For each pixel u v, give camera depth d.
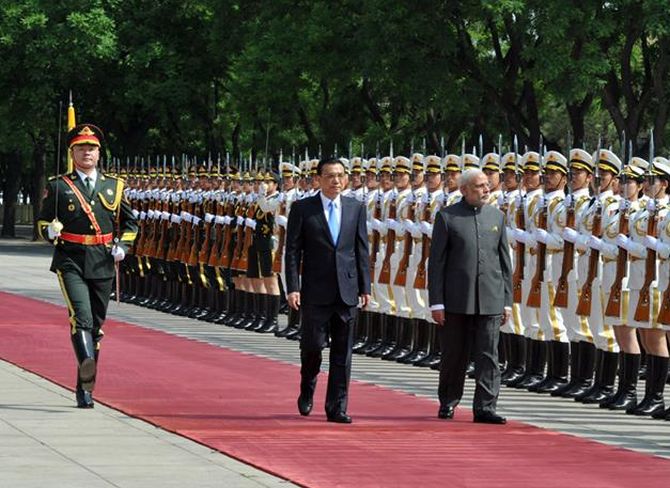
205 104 67.12
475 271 17.03
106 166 44.09
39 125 70.94
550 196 20.59
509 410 18.50
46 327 28.62
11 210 86.44
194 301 33.38
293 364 23.06
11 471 13.02
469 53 45.19
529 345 21.06
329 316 16.78
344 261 16.80
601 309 19.41
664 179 18.31
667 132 48.09
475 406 16.92
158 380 20.27
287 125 58.84
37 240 80.75
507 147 51.31
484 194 17.31
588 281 19.55
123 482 12.55
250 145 70.06
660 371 18.16
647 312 18.09
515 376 21.44
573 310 20.02
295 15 52.47
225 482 12.64
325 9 48.72
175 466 13.39
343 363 16.61
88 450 14.24
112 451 14.20
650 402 18.20
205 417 16.61
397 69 44.56
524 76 43.59
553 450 14.80
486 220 17.22
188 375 21.00
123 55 67.06
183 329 29.97
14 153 85.44
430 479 12.94
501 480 12.97
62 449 14.28
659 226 18.16
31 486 12.33
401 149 54.28
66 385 19.36
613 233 19.06
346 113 56.88
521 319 21.31
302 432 15.62
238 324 30.88
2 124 72.62
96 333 18.06
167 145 72.50
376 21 43.88
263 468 13.30
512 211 21.22
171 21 66.25
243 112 58.59
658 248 18.05
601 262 19.45
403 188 24.41
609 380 19.41
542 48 41.00
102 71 67.62
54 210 17.64
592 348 19.88
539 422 17.28
